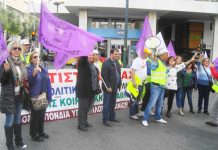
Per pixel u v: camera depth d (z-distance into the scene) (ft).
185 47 62.59
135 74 15.74
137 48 16.65
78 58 13.57
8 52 10.12
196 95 26.89
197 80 18.63
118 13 54.70
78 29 12.39
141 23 57.88
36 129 12.10
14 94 10.30
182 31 64.90
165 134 13.89
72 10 54.54
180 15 55.77
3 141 12.03
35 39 43.11
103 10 51.85
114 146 11.93
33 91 11.58
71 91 16.53
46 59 25.68
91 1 48.34
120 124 15.39
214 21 54.60
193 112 18.84
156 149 11.74
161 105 16.06
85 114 13.99
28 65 11.84
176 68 17.24
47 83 12.08
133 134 13.67
